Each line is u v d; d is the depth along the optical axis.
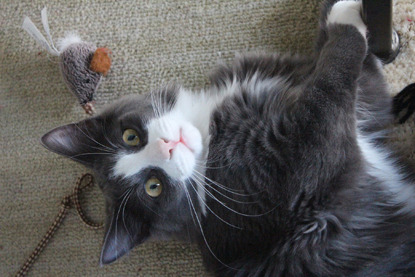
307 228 0.36
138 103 0.41
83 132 0.41
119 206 0.39
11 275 0.50
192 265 0.47
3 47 0.52
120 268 0.48
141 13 0.50
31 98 0.52
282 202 0.36
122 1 0.51
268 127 0.36
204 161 0.38
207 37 0.49
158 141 0.37
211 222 0.39
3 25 0.52
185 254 0.47
